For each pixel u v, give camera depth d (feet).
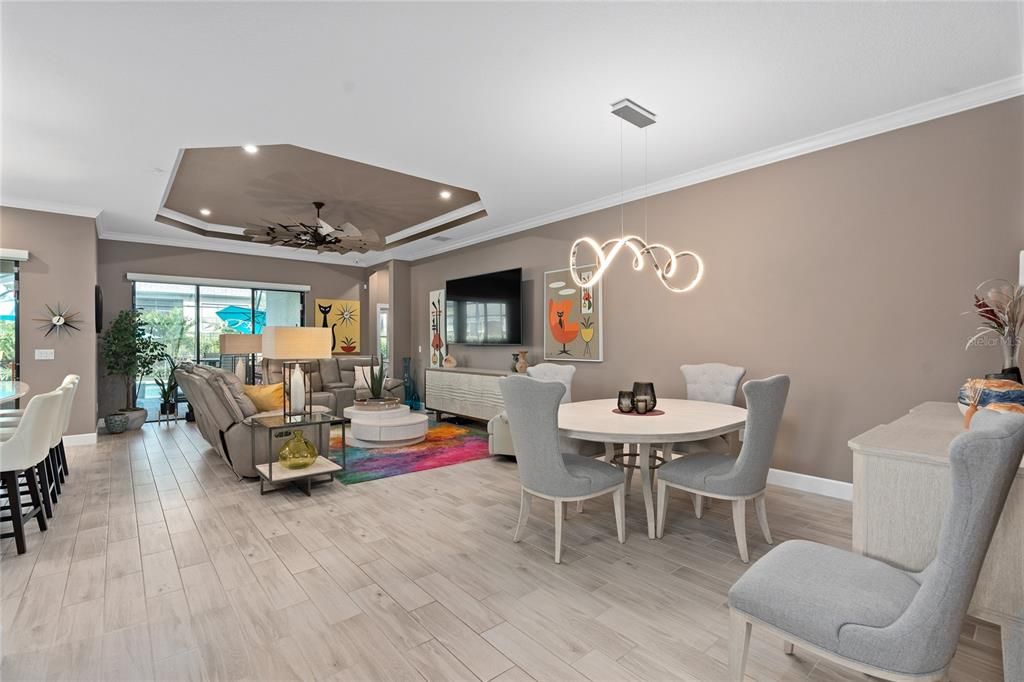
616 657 5.62
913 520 4.74
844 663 3.94
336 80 8.67
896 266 10.13
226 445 12.97
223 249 23.70
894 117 10.02
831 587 4.29
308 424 11.73
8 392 10.11
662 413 9.83
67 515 10.11
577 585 7.25
